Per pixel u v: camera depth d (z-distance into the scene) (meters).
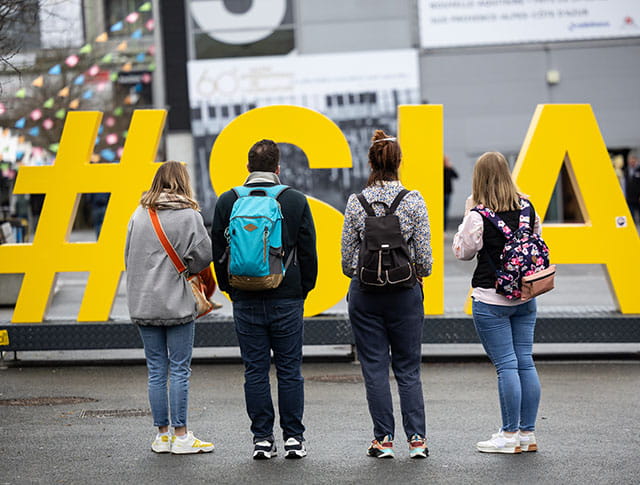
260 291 7.13
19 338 11.75
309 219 7.22
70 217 12.08
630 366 11.31
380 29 34.94
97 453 7.49
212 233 7.29
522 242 7.14
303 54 34.94
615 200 11.78
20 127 21.92
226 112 34.91
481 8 34.97
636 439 7.73
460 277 21.25
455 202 35.62
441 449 7.47
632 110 35.22
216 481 6.63
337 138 11.77
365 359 7.28
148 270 7.37
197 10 34.88
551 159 11.79
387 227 7.02
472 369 11.22
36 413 9.04
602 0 35.00
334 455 7.34
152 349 7.50
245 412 9.00
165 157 35.31
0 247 12.09
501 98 35.28
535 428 8.15
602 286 18.70
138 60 35.50
